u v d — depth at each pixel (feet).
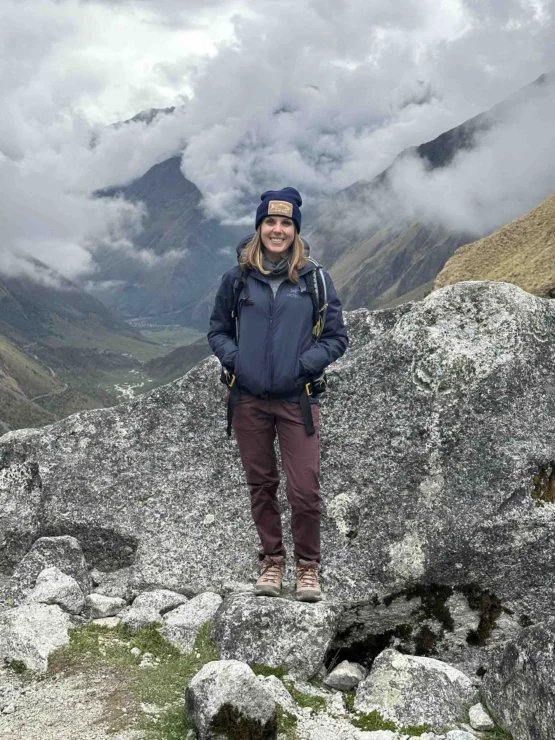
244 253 9.30
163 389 12.64
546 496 10.15
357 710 8.20
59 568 11.23
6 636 9.21
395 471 10.79
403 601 10.21
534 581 9.93
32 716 7.55
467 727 7.86
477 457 10.44
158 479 12.15
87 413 12.84
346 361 12.25
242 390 9.41
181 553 11.53
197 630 9.73
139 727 7.23
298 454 9.35
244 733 6.94
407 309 13.05
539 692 7.27
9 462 12.78
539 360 10.93
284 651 8.95
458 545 9.96
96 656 9.01
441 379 10.91
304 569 9.88
